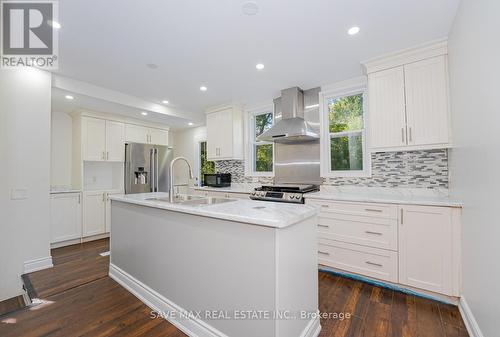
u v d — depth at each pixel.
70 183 4.20
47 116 2.72
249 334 1.34
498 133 1.17
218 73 2.92
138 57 2.50
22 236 2.54
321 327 1.68
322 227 2.67
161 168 4.95
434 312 1.85
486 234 1.35
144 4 1.70
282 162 3.79
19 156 2.53
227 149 4.16
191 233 1.67
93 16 1.83
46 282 2.38
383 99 2.48
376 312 1.86
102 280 2.44
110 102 3.54
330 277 2.49
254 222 1.27
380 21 1.91
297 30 2.03
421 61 2.27
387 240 2.25
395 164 2.78
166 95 3.73
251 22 1.92
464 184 1.78
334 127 3.36
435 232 2.00
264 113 4.23
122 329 1.68
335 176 3.26
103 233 4.06
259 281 1.30
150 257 2.02
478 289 1.50
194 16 1.84
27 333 1.63
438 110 2.19
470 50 1.55
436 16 1.85
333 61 2.61
